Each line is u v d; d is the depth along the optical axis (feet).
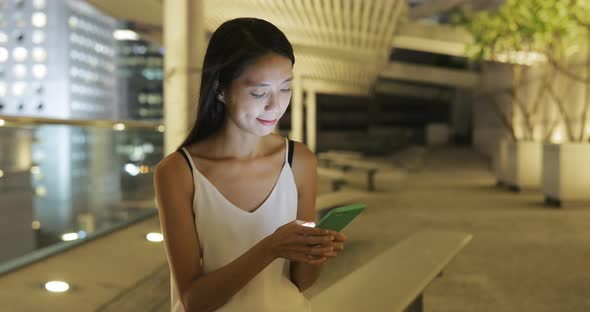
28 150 33.30
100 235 15.64
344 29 33.60
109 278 11.53
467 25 29.96
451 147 75.05
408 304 5.89
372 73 55.36
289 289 4.24
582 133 25.16
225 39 3.64
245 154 4.10
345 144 102.53
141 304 8.62
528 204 25.11
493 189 31.55
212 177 4.00
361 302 5.86
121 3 28.55
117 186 29.71
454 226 19.25
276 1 25.73
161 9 29.17
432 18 79.15
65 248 14.02
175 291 4.25
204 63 3.79
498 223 19.95
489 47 29.99
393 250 8.33
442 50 44.21
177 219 3.85
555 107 34.04
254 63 3.54
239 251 3.96
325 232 3.46
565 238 17.10
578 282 12.08
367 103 114.11
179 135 14.99
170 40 15.33
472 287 11.72
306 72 59.62
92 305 9.84
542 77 37.32
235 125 4.02
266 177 4.16
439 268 7.30
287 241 3.51
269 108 3.66
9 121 14.01
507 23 27.40
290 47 3.69
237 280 3.63
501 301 10.77
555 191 24.38
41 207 37.29
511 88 47.98
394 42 44.27
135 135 27.25
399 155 68.85
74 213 37.58
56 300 10.14
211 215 3.93
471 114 83.71
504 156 32.42
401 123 112.78
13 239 37.35
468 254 14.90
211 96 3.84
